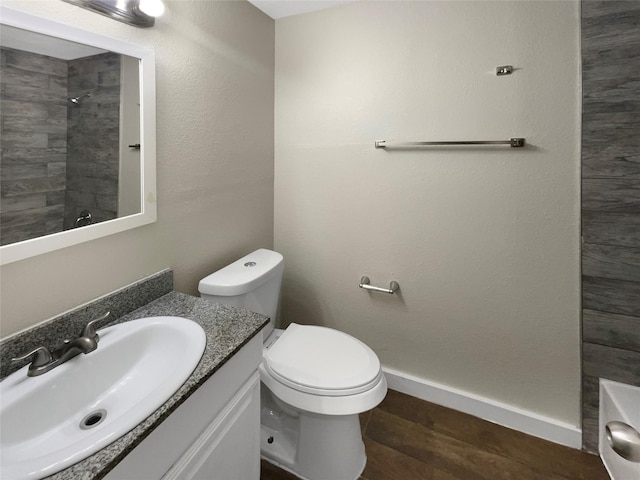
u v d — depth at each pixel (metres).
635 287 1.29
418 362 1.79
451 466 1.43
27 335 0.87
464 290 1.62
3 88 0.81
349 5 1.66
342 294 1.92
